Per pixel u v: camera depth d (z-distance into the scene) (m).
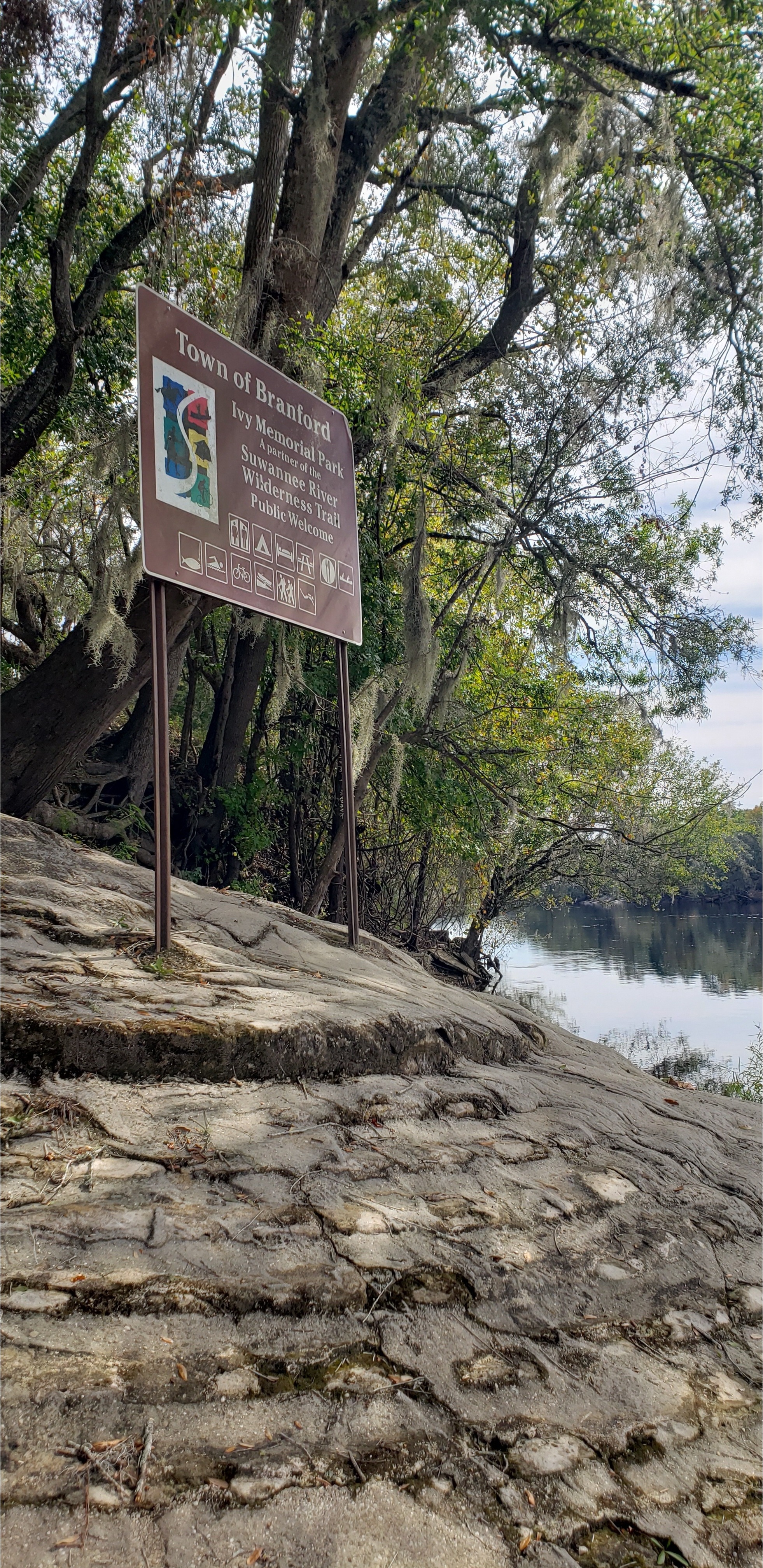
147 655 7.84
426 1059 4.59
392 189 12.93
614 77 11.65
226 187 10.09
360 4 9.86
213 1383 2.14
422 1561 1.84
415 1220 3.09
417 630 9.91
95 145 8.58
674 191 11.05
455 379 12.48
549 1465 2.24
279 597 5.80
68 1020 3.33
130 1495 1.79
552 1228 3.41
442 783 12.62
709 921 43.94
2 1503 1.70
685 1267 3.51
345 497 6.74
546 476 12.34
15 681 11.00
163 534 4.79
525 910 24.38
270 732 13.18
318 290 10.34
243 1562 1.72
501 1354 2.62
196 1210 2.74
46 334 12.26
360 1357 2.40
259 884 12.50
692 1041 18.22
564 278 12.19
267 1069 3.74
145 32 8.05
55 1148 2.87
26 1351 2.06
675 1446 2.49
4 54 8.39
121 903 5.25
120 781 10.81
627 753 16.38
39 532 9.23
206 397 5.28
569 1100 4.96
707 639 12.88
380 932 15.33
